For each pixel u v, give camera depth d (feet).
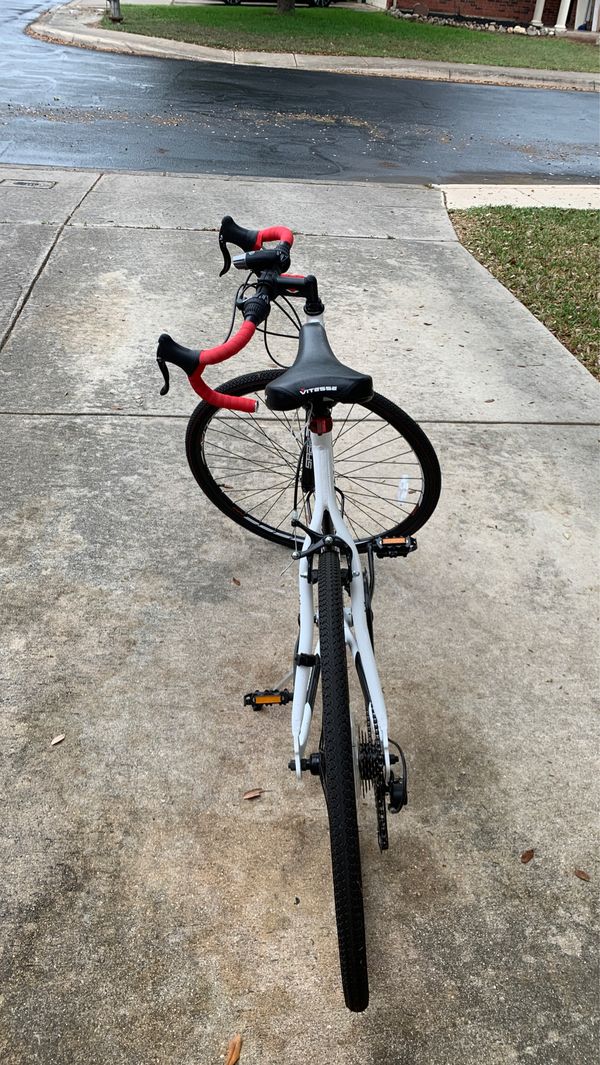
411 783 8.09
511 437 14.08
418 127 40.47
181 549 10.98
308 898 7.04
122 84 43.06
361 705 8.84
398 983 6.50
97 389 14.55
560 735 8.71
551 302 20.10
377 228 24.07
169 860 7.25
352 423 14.16
